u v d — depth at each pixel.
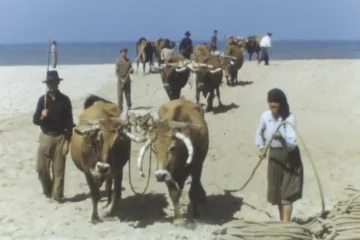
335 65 35.78
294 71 33.47
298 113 21.58
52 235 10.73
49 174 12.99
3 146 18.09
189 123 10.85
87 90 33.12
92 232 10.81
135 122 10.85
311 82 28.50
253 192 13.50
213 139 18.42
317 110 22.06
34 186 14.10
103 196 13.32
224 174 14.88
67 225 11.30
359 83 27.48
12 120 23.38
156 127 10.47
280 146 10.00
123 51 23.17
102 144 10.62
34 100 30.50
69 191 13.77
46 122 12.73
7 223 11.47
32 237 10.64
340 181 13.94
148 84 33.34
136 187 13.98
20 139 19.08
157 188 13.95
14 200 12.99
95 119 11.03
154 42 40.59
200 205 12.59
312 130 19.00
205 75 21.98
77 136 11.52
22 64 79.75
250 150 17.06
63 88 34.22
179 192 10.91
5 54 141.62
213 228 10.96
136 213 12.11
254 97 25.55
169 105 11.63
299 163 10.05
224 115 21.97
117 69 23.30
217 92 23.20
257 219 11.68
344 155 16.16
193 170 11.48
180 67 22.70
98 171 10.59
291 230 9.14
